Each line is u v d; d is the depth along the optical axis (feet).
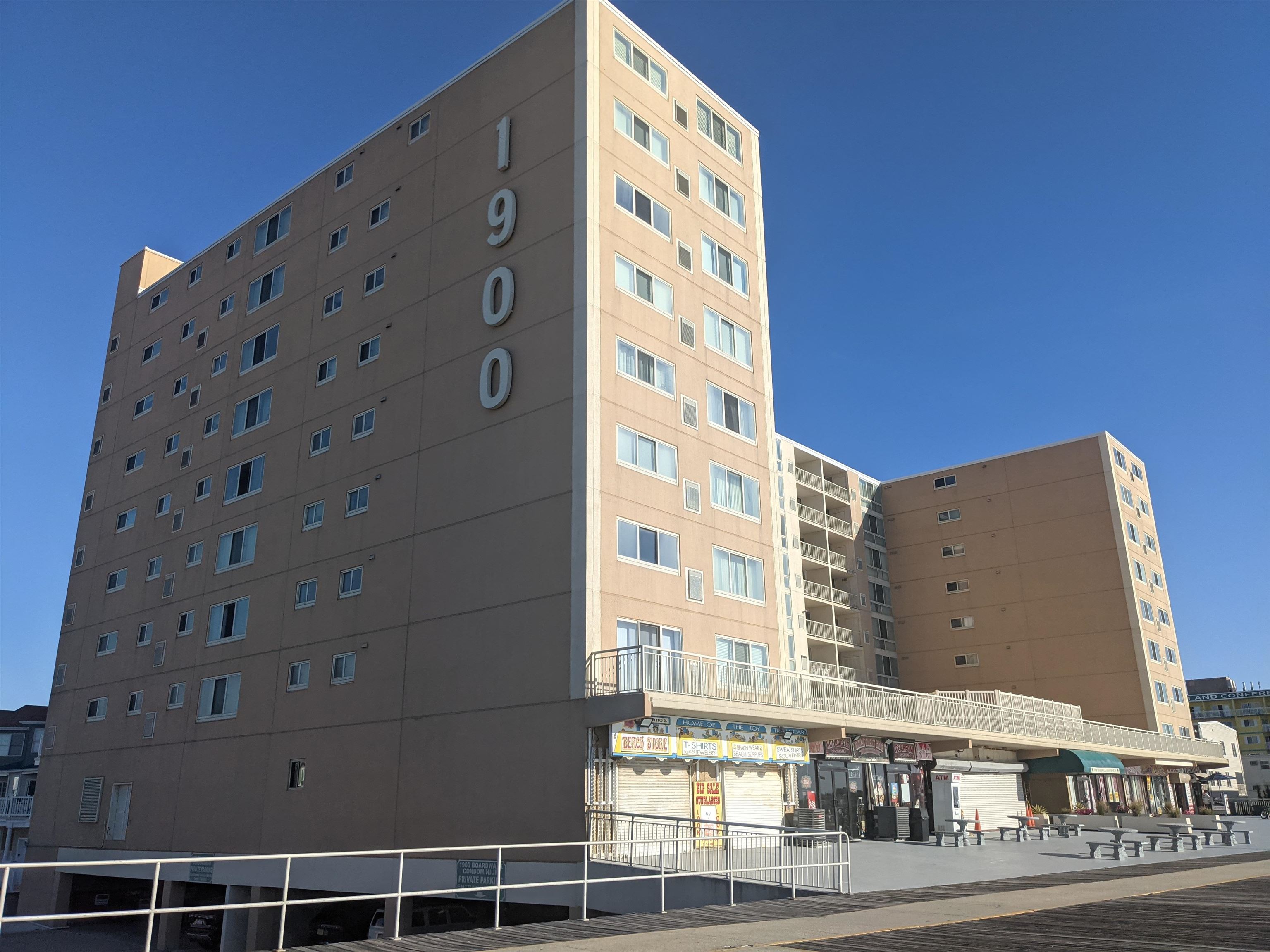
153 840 110.93
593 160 90.89
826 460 193.47
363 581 96.94
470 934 41.27
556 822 73.00
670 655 81.82
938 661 198.08
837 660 180.75
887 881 62.34
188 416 131.54
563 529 81.00
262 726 102.37
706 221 104.47
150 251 156.35
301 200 123.75
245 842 98.99
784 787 90.07
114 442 145.38
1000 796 132.87
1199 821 144.36
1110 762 142.41
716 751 81.35
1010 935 37.76
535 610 80.64
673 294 96.68
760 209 114.32
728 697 83.56
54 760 132.77
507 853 75.41
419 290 102.32
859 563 197.67
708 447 95.86
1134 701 176.55
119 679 126.82
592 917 66.49
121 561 134.92
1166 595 201.26
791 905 51.06
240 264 131.13
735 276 107.04
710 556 92.07
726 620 91.61
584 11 95.40
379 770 88.33
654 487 87.56
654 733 76.28
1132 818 136.26
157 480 133.39
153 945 105.81
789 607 165.07
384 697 90.38
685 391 94.89
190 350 135.54
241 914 97.55
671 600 85.97
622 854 72.59
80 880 125.08
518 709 78.84
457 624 86.33
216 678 111.14
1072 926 40.32
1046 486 195.42
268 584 108.58
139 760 118.11
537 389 87.20
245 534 114.62
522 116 97.96
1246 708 467.52
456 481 91.20
